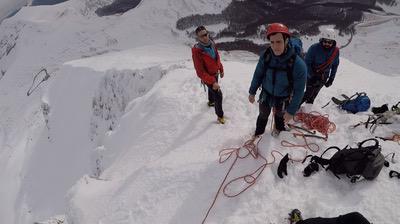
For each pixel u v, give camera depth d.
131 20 105.31
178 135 8.06
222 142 7.10
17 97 84.06
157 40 92.19
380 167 5.31
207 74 7.27
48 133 45.28
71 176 34.41
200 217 5.51
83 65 45.94
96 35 105.75
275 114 6.37
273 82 5.54
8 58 129.12
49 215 31.25
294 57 5.14
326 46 7.32
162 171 6.65
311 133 6.83
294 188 5.59
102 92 35.06
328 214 4.94
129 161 8.20
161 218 5.77
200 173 6.25
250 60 64.69
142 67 30.19
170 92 9.75
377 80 16.61
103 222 6.32
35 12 145.12
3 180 42.50
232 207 5.46
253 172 5.93
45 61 103.94
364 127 6.95
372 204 4.99
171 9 103.62
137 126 9.43
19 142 51.91
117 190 7.02
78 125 38.16
